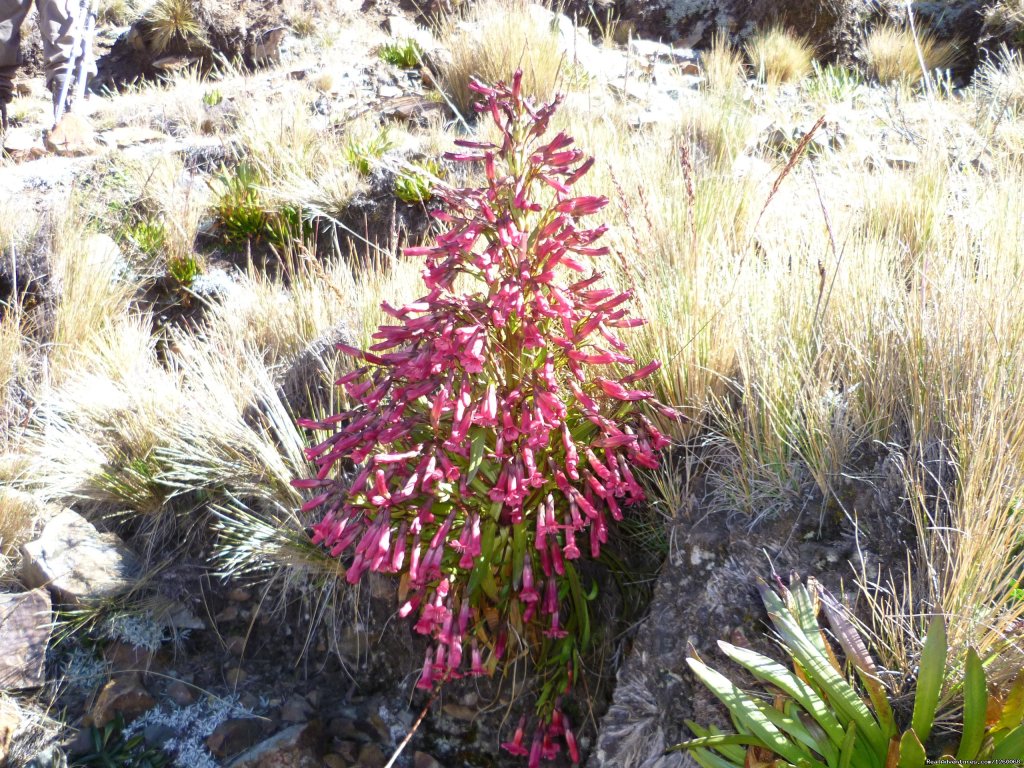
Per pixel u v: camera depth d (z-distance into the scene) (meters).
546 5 8.73
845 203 4.11
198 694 3.08
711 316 2.96
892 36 7.93
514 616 2.72
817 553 2.45
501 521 2.58
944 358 2.52
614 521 2.93
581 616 2.76
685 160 3.49
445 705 2.93
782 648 2.34
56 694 3.04
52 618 3.19
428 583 2.55
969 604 2.10
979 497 2.20
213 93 7.89
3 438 4.10
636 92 6.59
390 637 3.09
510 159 2.41
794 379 2.68
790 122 5.99
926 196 3.92
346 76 7.45
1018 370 2.45
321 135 6.31
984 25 7.73
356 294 4.19
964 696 1.95
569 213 2.41
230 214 5.48
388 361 2.42
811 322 2.89
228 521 3.35
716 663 2.44
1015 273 2.90
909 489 2.34
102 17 13.43
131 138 6.86
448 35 7.78
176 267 5.24
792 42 7.90
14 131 7.14
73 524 3.50
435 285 2.40
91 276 4.80
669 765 2.43
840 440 2.54
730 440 2.75
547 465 2.61
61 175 6.01
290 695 3.08
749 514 2.62
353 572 2.30
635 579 2.89
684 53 8.05
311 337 4.22
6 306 4.55
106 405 3.88
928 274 2.93
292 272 4.79
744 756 2.25
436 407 2.28
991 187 3.66
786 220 3.81
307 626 3.21
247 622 3.28
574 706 2.80
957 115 5.56
